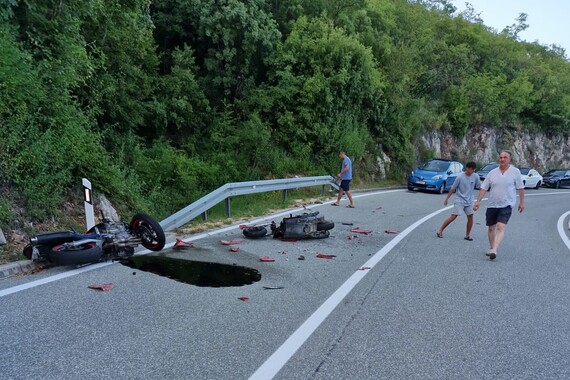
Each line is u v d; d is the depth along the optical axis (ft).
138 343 13.48
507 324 16.38
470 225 33.09
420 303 18.30
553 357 13.75
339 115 70.44
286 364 12.55
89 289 18.28
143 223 24.13
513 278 22.91
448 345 14.32
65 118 31.30
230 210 41.93
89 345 13.24
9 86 26.50
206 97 61.77
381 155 84.07
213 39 58.59
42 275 19.94
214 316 15.93
